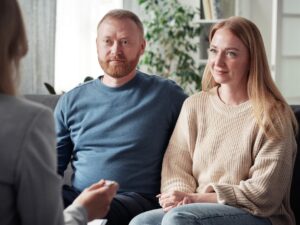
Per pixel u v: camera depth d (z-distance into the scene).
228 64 1.90
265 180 1.75
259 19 4.45
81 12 4.14
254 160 1.83
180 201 1.81
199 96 2.05
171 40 4.27
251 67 1.90
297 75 4.21
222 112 1.94
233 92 1.95
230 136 1.88
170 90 2.14
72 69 4.16
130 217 1.92
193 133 2.00
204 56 4.38
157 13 4.28
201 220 1.63
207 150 1.92
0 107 0.94
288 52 4.17
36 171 0.92
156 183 2.08
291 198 1.94
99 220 1.35
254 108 1.85
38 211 0.93
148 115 2.09
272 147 1.79
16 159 0.90
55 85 4.09
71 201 2.03
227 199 1.75
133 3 4.42
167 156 2.05
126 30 2.10
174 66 4.42
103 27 2.13
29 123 0.93
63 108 2.18
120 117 2.09
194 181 1.98
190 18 4.26
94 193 1.16
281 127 1.80
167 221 1.64
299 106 2.05
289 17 4.14
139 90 2.12
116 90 2.13
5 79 0.96
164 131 2.11
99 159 2.07
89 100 2.15
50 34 3.80
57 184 0.96
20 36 0.98
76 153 2.17
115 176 2.04
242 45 1.90
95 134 2.11
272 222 1.77
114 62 2.09
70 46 4.13
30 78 3.77
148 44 4.34
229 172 1.85
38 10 3.74
